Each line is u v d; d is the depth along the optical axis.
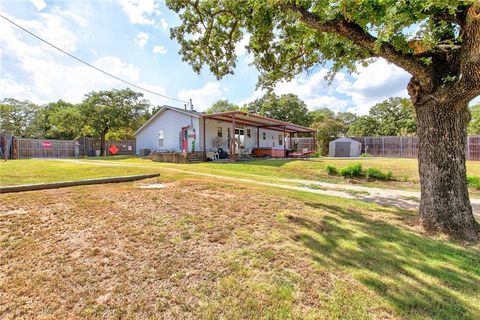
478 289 2.58
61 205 4.35
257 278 2.62
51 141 23.89
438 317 2.14
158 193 5.52
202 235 3.58
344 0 3.73
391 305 2.27
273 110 37.97
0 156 19.50
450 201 4.20
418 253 3.38
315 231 4.00
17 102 32.59
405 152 24.78
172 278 2.57
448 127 4.23
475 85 3.56
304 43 6.56
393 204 6.24
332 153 27.38
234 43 7.95
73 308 2.10
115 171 9.30
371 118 40.12
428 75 4.11
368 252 3.34
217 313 2.11
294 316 2.10
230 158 16.52
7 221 3.57
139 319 2.02
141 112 28.84
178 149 18.78
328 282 2.60
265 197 5.81
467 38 3.45
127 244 3.18
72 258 2.80
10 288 2.28
